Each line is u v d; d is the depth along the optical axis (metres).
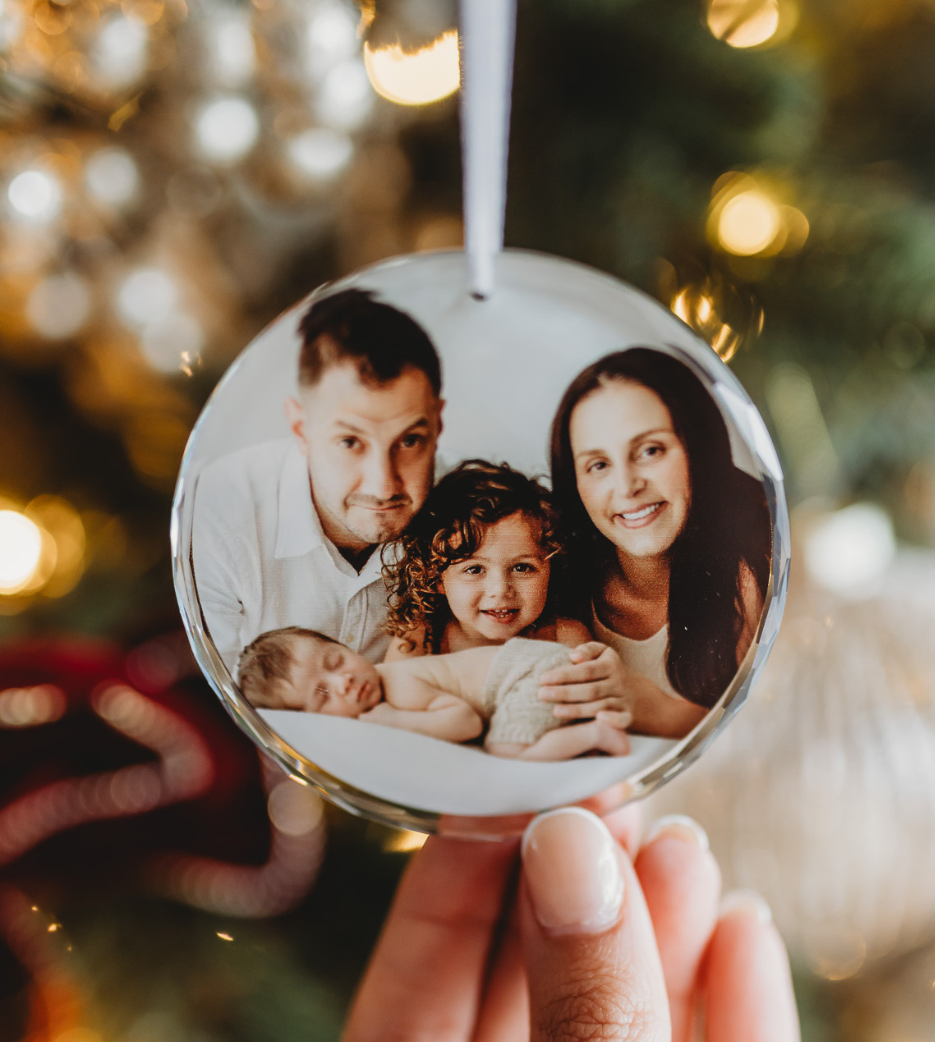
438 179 0.61
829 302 0.58
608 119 0.56
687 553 0.28
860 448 0.68
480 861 0.42
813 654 0.60
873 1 0.65
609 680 0.28
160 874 0.54
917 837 0.54
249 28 0.44
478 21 0.24
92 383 0.61
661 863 0.42
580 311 0.28
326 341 0.28
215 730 0.56
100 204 0.50
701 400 0.28
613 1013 0.30
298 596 0.28
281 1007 0.48
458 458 0.28
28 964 0.48
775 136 0.56
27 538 0.62
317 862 0.56
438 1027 0.43
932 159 0.66
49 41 0.43
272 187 0.52
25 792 0.52
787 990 0.42
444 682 0.28
